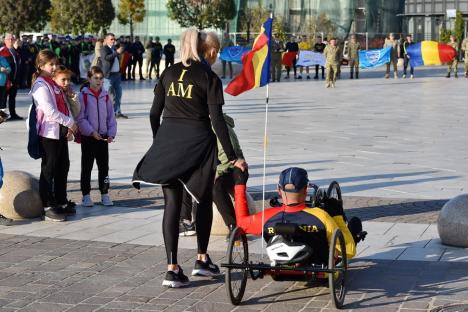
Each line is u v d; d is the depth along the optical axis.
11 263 8.98
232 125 9.55
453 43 43.84
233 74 46.34
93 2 76.94
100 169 12.12
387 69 43.91
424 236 10.18
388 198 12.66
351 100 30.66
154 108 8.12
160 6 94.12
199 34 8.09
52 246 9.76
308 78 44.94
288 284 8.16
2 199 11.12
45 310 7.38
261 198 12.53
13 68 23.47
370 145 18.56
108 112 12.04
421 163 16.05
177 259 8.82
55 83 11.27
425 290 7.93
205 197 8.09
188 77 7.91
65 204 11.47
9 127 22.14
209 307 7.48
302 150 17.75
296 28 72.69
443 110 26.47
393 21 77.06
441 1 85.25
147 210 11.84
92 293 7.90
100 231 10.54
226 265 7.34
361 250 9.49
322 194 8.20
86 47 43.69
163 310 7.39
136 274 8.55
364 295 7.80
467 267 8.75
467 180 14.24
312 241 7.53
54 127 11.00
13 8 76.62
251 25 65.12
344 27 72.81
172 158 7.86
